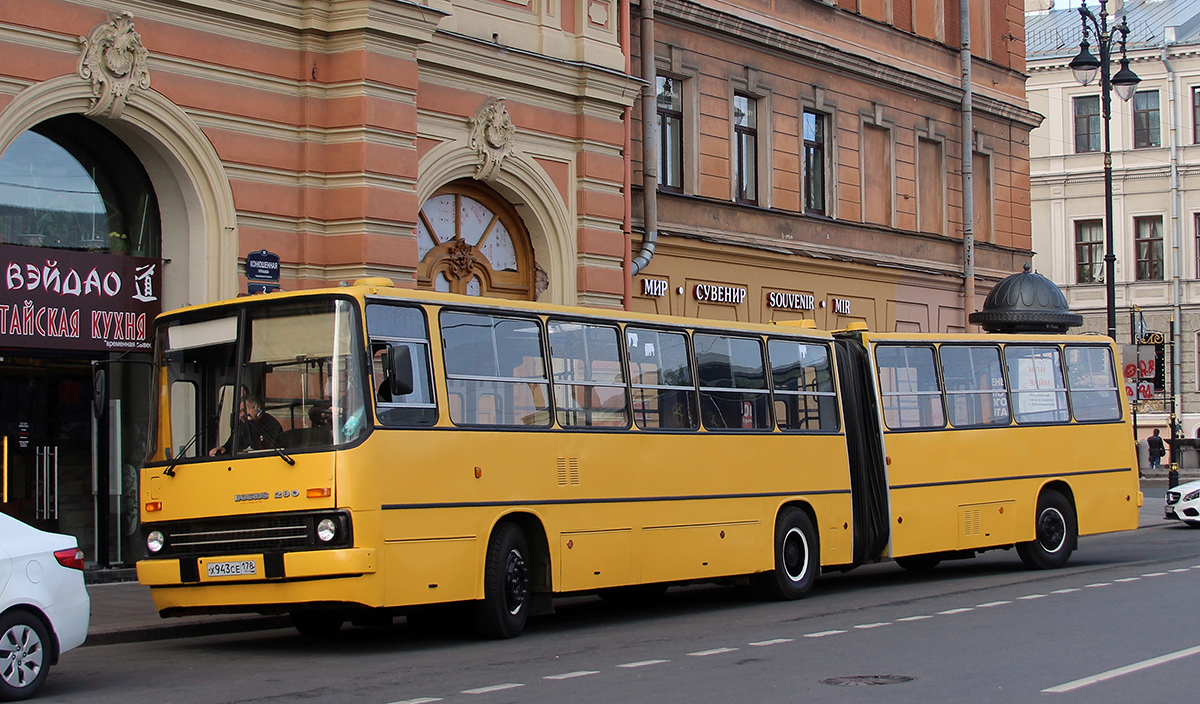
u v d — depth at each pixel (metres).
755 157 29.11
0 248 16.95
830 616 15.36
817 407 18.23
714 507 16.31
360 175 19.47
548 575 14.17
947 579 20.09
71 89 16.98
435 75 21.20
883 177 32.78
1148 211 60.75
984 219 36.62
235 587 12.51
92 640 13.64
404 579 12.55
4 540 10.53
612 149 24.05
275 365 12.80
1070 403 21.72
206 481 12.77
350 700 10.09
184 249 18.55
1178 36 61.00
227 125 18.64
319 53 19.62
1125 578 18.69
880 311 32.16
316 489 12.28
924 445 19.45
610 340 15.32
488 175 21.98
